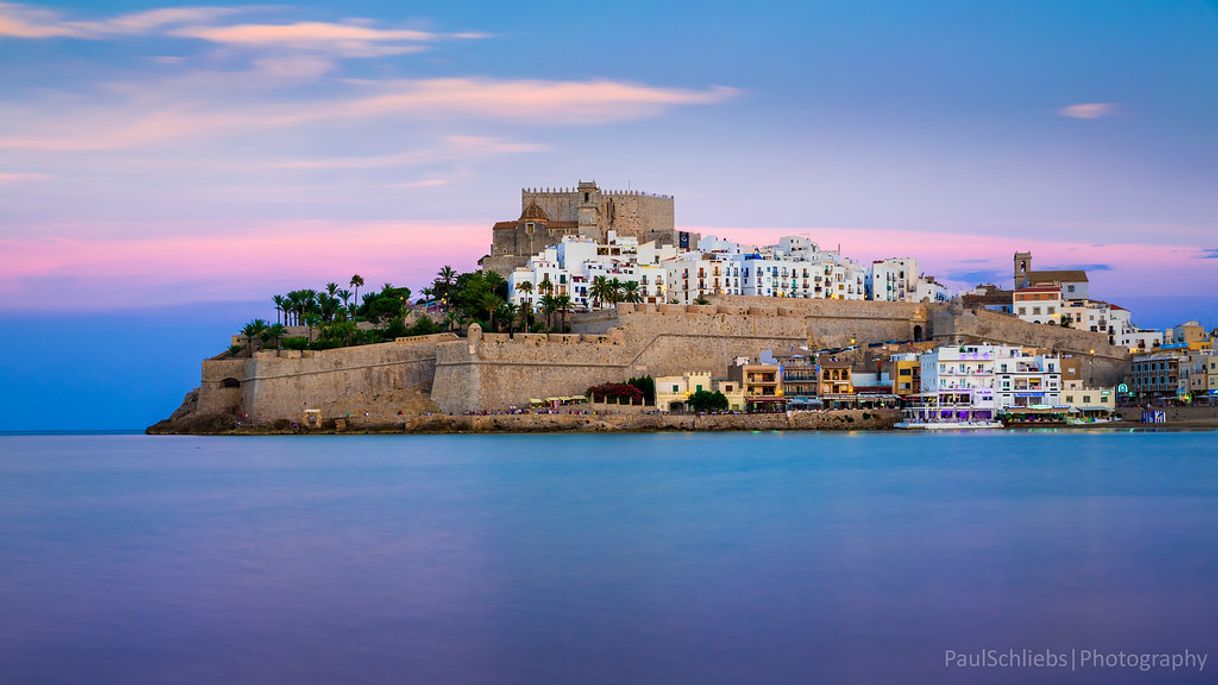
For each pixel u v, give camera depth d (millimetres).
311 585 72250
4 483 143500
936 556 80125
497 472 144625
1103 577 72812
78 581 74625
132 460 183750
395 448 192625
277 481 138000
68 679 53562
